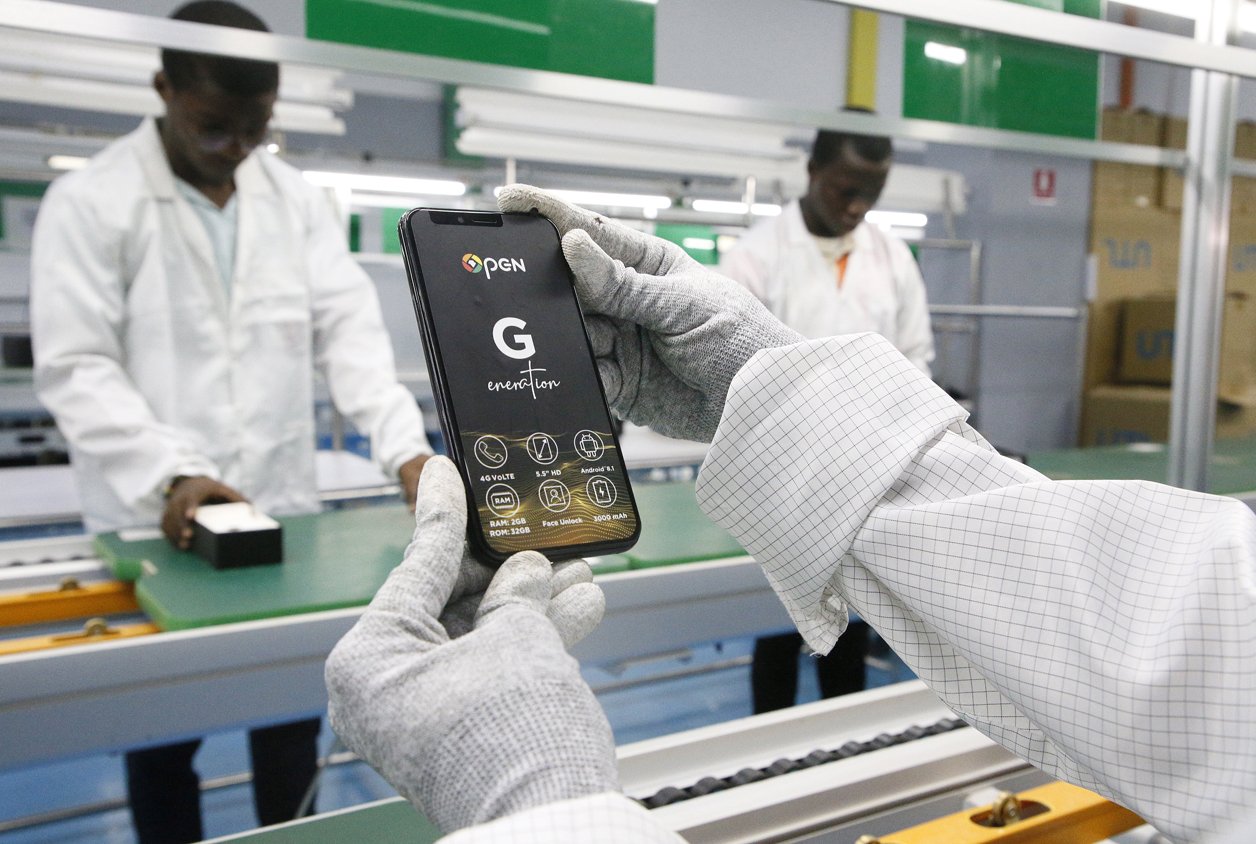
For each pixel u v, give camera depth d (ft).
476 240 1.87
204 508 5.45
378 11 5.23
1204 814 1.25
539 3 5.66
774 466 1.72
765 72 14.08
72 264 6.65
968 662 1.71
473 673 1.31
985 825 2.47
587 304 1.94
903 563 1.60
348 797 7.86
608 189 13.37
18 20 4.13
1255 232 12.57
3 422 11.74
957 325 16.01
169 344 7.22
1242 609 1.28
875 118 6.82
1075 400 17.39
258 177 7.66
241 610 4.28
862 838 2.38
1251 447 9.89
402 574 1.47
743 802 2.83
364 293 7.98
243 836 2.95
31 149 10.73
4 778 8.27
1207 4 6.27
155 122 7.29
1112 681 1.37
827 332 10.07
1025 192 18.45
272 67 6.48
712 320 1.90
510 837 1.07
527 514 1.68
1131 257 16.66
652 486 7.41
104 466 6.44
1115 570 1.50
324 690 4.33
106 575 5.17
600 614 1.64
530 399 1.77
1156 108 17.66
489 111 8.59
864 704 3.76
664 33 13.08
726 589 5.22
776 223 10.18
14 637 4.50
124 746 3.87
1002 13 4.58
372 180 10.44
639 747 3.26
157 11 7.90
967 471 1.64
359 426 7.57
